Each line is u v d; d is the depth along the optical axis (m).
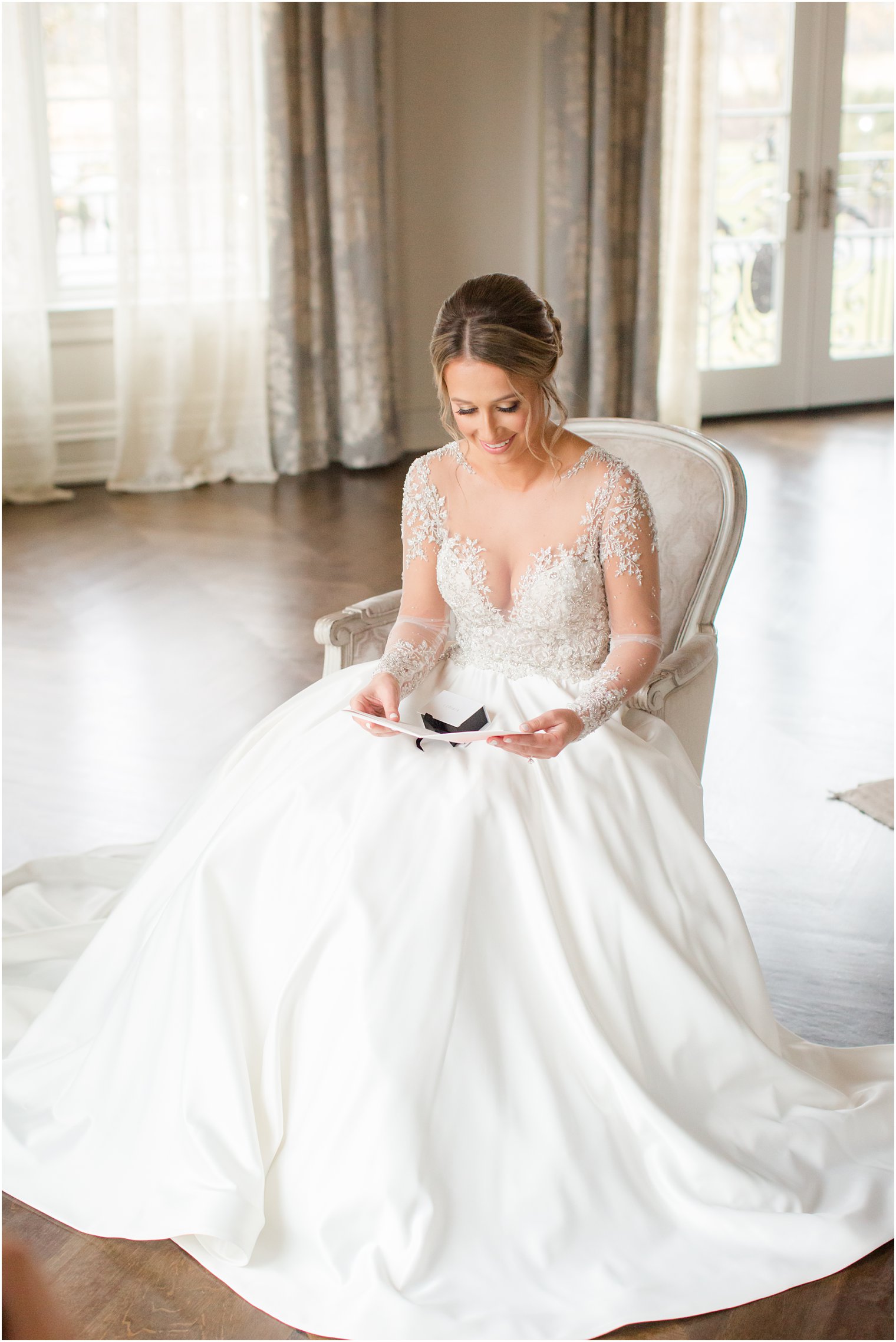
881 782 3.55
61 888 2.96
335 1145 1.85
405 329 7.93
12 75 6.38
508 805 2.06
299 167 7.08
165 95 6.66
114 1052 2.07
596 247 7.58
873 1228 1.89
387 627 2.70
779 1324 1.77
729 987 2.15
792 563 5.55
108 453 7.30
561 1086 1.92
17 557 5.84
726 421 8.62
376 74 7.09
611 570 2.25
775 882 3.06
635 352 7.89
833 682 4.29
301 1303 1.78
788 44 8.16
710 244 8.38
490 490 2.31
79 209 7.07
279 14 6.71
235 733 3.90
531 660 2.33
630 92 7.48
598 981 2.01
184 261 6.88
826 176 8.47
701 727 2.55
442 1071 1.86
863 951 2.78
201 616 4.98
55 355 7.07
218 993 1.98
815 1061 2.30
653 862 2.11
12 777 3.63
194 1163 1.90
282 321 7.18
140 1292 1.85
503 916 2.00
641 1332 1.76
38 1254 1.93
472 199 7.82
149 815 3.40
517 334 2.05
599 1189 1.88
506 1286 1.78
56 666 4.48
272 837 2.10
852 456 7.53
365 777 2.12
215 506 6.75
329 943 1.95
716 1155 1.90
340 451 7.73
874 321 8.93
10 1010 2.45
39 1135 2.10
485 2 7.47
